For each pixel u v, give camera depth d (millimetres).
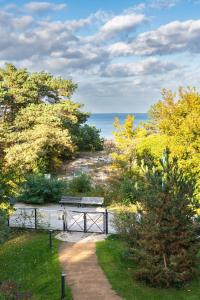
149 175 13039
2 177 16469
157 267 12172
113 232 17812
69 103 36688
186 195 12672
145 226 12516
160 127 23953
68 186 26297
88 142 40125
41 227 18812
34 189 23891
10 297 9883
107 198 24281
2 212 14820
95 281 12812
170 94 25828
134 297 11703
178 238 12320
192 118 20344
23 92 35562
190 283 12742
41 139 29625
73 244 16531
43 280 13352
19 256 15773
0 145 33344
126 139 26984
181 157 20188
